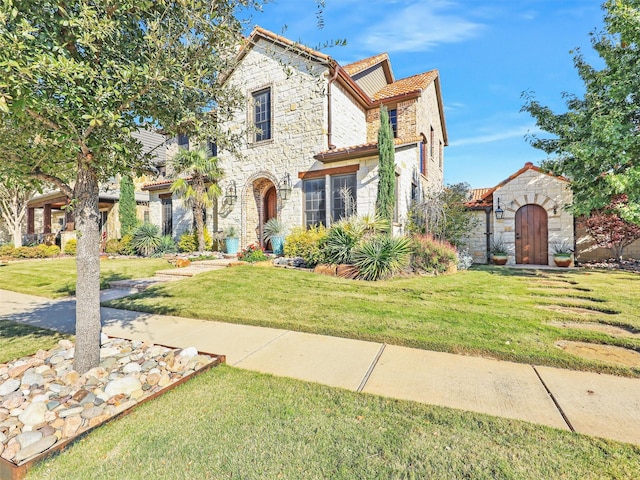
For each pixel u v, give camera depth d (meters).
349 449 2.47
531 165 14.12
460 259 12.57
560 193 13.62
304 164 13.04
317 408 3.06
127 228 19.88
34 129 3.35
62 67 2.54
